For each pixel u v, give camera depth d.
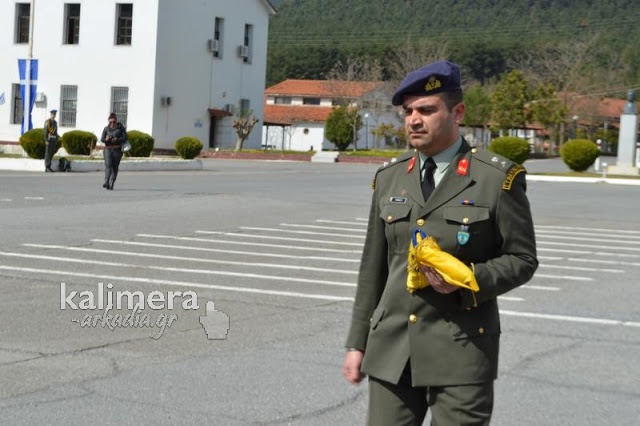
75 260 13.08
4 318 9.34
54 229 16.59
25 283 11.23
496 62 128.25
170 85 57.84
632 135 48.25
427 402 4.14
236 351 8.34
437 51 95.56
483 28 142.00
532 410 6.93
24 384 7.12
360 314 4.32
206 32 60.00
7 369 7.52
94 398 6.82
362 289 4.34
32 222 17.61
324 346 8.60
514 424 6.59
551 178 44.09
